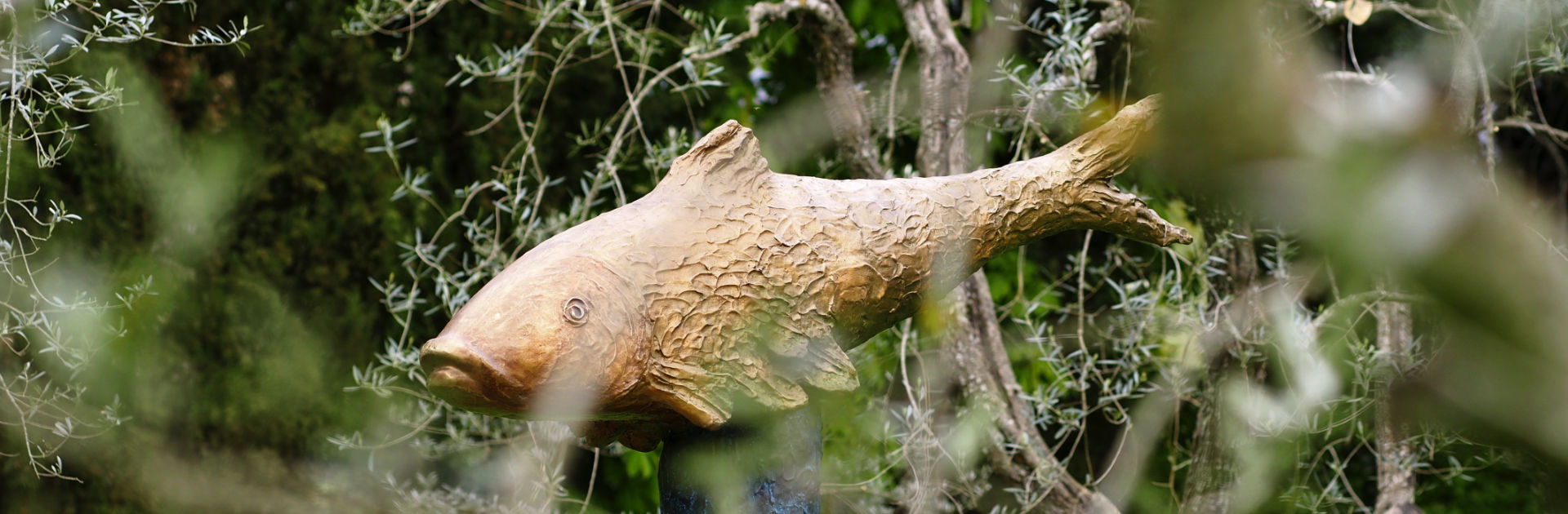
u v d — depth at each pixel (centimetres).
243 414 268
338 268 282
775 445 141
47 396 238
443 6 277
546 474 230
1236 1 24
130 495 254
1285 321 221
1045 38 248
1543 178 249
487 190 287
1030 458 238
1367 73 226
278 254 278
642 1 268
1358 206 24
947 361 242
